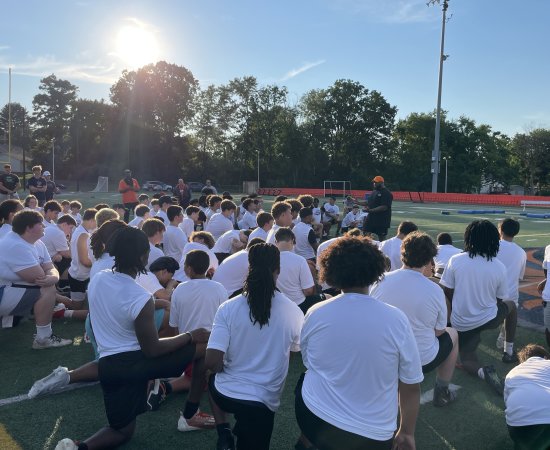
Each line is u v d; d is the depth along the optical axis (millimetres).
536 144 68188
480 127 65438
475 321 3996
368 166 61375
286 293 4488
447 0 34719
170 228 6844
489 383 3857
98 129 70375
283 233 4551
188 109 67562
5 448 3031
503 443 3156
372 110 60188
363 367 2039
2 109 112312
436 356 3229
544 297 4422
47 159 70562
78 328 5492
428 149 62969
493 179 68250
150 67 65500
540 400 2541
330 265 2193
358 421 2023
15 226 4598
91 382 4008
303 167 63000
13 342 4984
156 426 3340
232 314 2545
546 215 22891
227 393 2498
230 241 7043
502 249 4652
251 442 2535
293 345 2666
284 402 3727
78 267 5871
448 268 4113
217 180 66688
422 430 3316
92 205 25141
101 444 2801
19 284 4605
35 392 3531
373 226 10898
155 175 63844
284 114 63500
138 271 2908
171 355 2945
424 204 34281
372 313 2086
